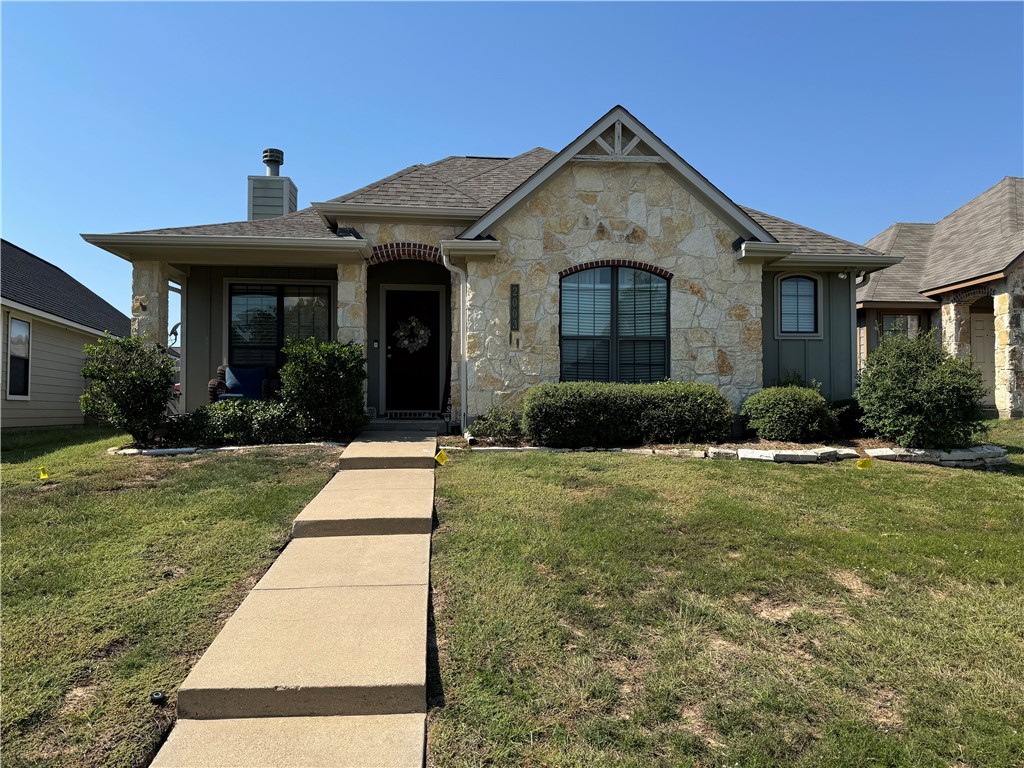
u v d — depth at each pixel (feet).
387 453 24.25
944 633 11.60
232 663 9.88
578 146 31.37
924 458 26.48
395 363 38.93
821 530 16.83
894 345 28.12
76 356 52.26
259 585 12.96
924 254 54.54
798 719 9.21
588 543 15.47
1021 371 41.47
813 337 37.37
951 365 26.84
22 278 48.44
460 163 45.39
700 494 19.90
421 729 8.90
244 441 28.02
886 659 10.75
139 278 31.94
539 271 31.63
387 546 15.24
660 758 8.41
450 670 10.27
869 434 30.37
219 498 18.84
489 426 29.43
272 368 36.76
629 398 28.19
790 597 13.00
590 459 25.02
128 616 11.84
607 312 32.35
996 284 42.86
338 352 28.71
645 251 32.09
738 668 10.43
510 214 31.53
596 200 32.01
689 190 32.35
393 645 10.46
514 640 11.13
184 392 36.17
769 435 29.12
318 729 8.90
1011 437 34.45
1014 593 13.29
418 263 38.81
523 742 8.71
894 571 14.29
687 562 14.53
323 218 34.35
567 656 10.70
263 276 36.81
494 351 31.30
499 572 13.85
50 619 11.67
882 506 19.27
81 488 19.97
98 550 14.89
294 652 10.24
